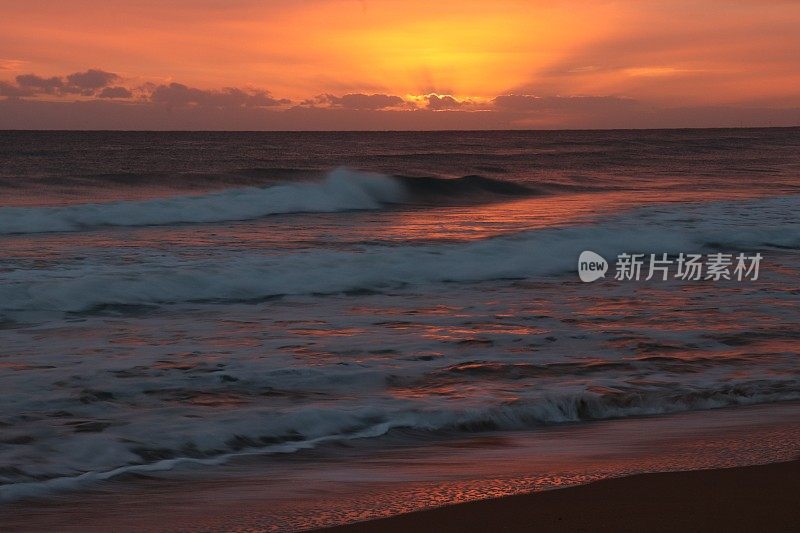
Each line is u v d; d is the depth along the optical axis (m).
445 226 20.02
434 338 9.05
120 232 18.44
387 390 7.03
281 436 5.75
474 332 9.38
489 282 13.12
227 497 4.40
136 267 13.02
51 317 9.98
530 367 7.82
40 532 3.83
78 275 12.17
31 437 5.48
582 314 10.55
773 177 40.38
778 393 7.12
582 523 3.78
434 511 4.00
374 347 8.57
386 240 17.14
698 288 12.75
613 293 12.24
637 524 3.75
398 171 43.41
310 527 3.82
